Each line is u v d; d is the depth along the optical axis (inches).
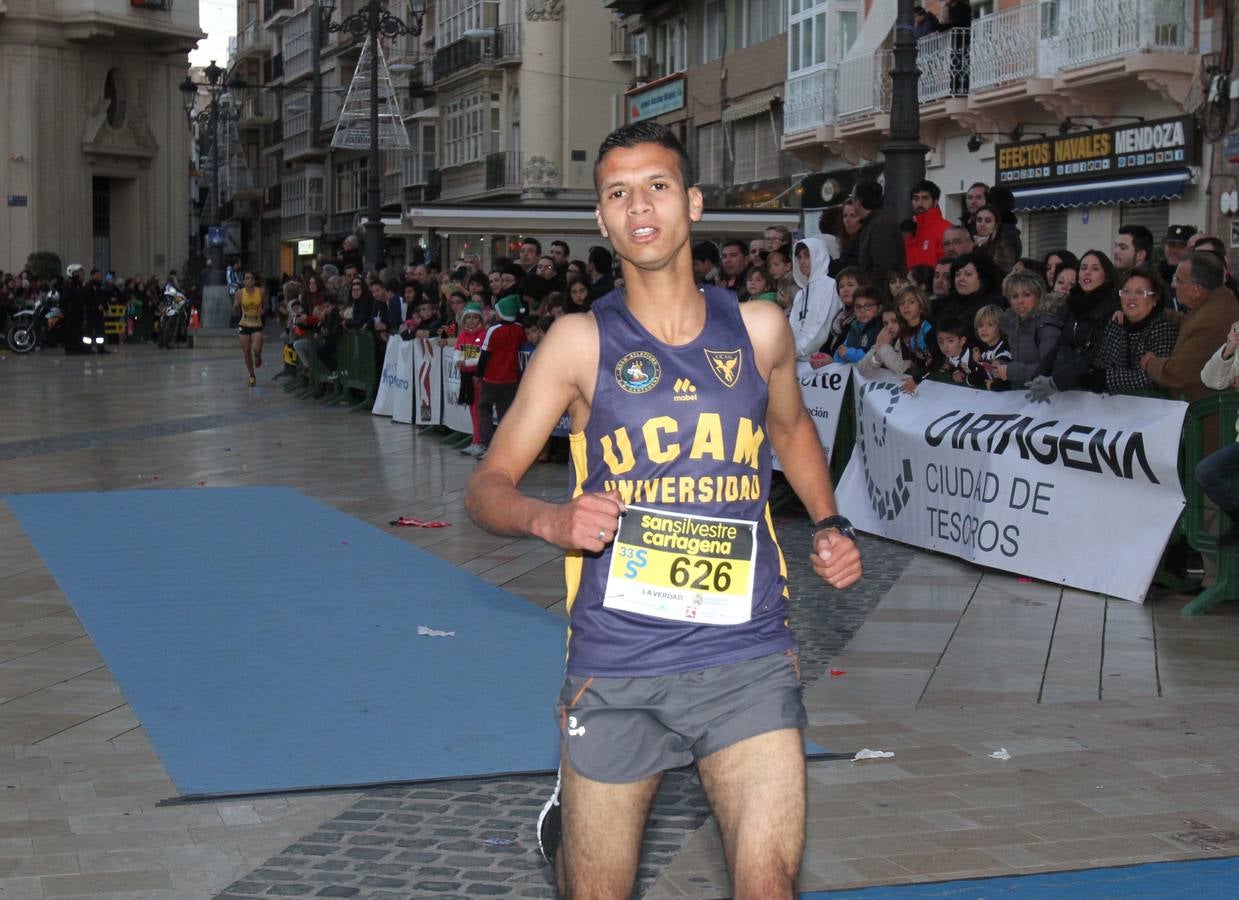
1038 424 342.3
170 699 245.3
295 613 310.3
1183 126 751.7
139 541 399.9
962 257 389.4
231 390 940.0
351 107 1236.5
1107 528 324.2
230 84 1568.7
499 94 1845.5
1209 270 314.3
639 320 121.0
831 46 1109.7
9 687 253.6
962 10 956.6
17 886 168.4
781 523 429.1
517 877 170.7
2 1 1720.0
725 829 118.0
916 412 388.2
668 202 118.2
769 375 125.0
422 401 692.7
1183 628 293.6
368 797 197.6
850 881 169.9
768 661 119.6
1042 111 912.3
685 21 1440.7
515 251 950.4
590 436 120.6
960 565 365.1
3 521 434.6
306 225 2689.5
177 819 189.8
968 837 183.2
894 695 247.6
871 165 875.4
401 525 424.5
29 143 1774.1
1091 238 855.1
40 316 1444.4
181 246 1957.4
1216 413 301.4
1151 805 193.9
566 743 120.8
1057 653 274.8
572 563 123.6
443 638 288.0
